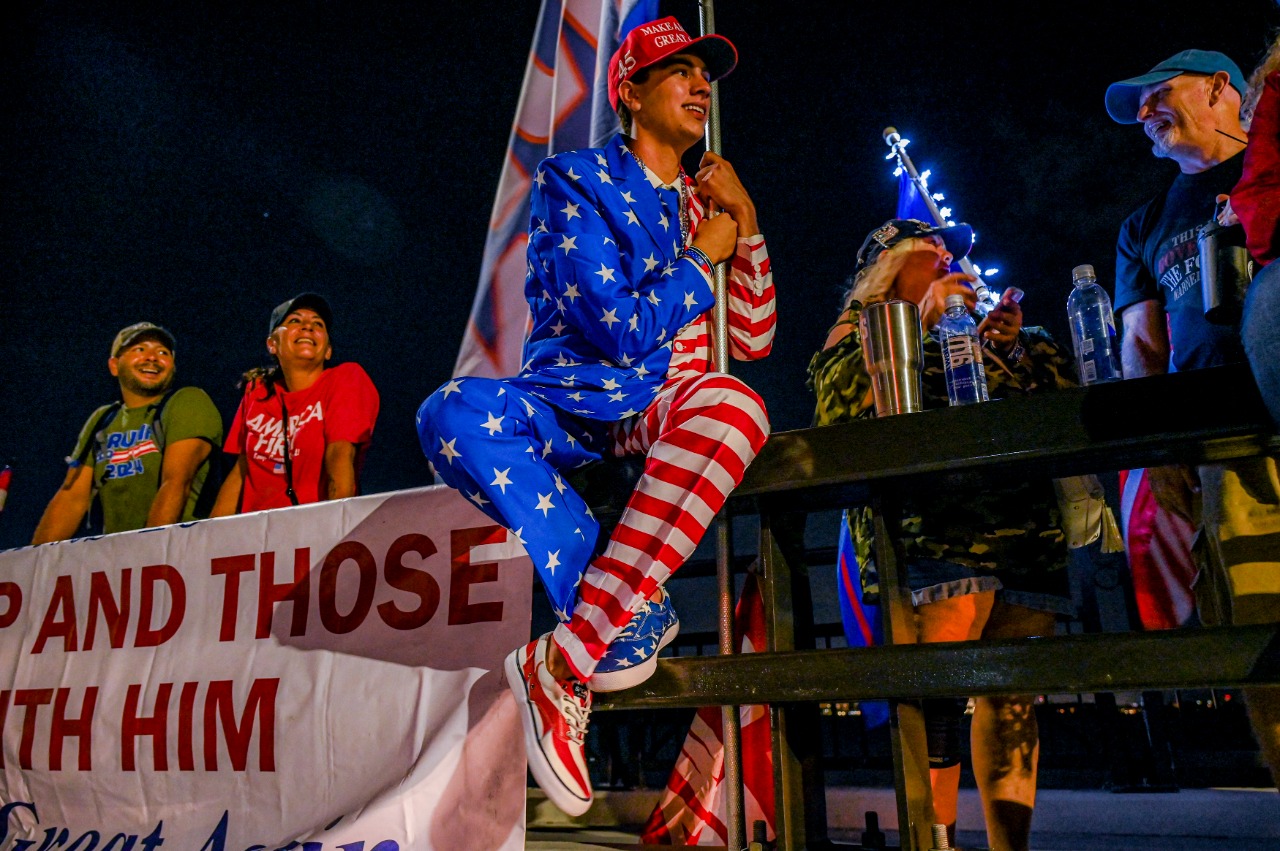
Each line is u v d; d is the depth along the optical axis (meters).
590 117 3.11
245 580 2.09
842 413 2.18
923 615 2.03
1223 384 1.34
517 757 1.66
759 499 1.64
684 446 1.46
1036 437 1.42
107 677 2.20
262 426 3.46
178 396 3.53
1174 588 2.43
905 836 1.41
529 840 2.48
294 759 1.89
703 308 1.56
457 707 1.75
